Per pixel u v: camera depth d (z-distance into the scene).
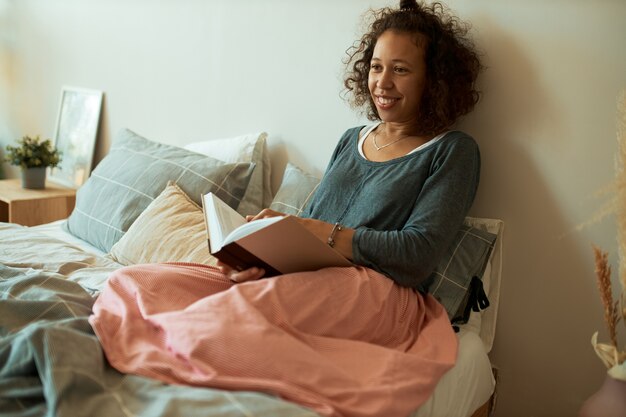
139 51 2.74
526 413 1.73
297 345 1.12
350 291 1.36
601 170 1.52
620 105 1.34
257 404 0.97
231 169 2.03
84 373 1.02
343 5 1.96
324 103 2.06
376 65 1.68
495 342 1.76
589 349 1.60
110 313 1.25
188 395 1.00
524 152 1.64
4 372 1.07
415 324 1.48
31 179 2.93
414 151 1.63
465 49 1.65
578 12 1.51
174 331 1.14
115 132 2.94
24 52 3.49
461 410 1.41
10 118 3.68
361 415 1.05
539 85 1.59
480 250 1.63
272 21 2.18
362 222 1.59
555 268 1.62
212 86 2.43
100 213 2.13
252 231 1.25
